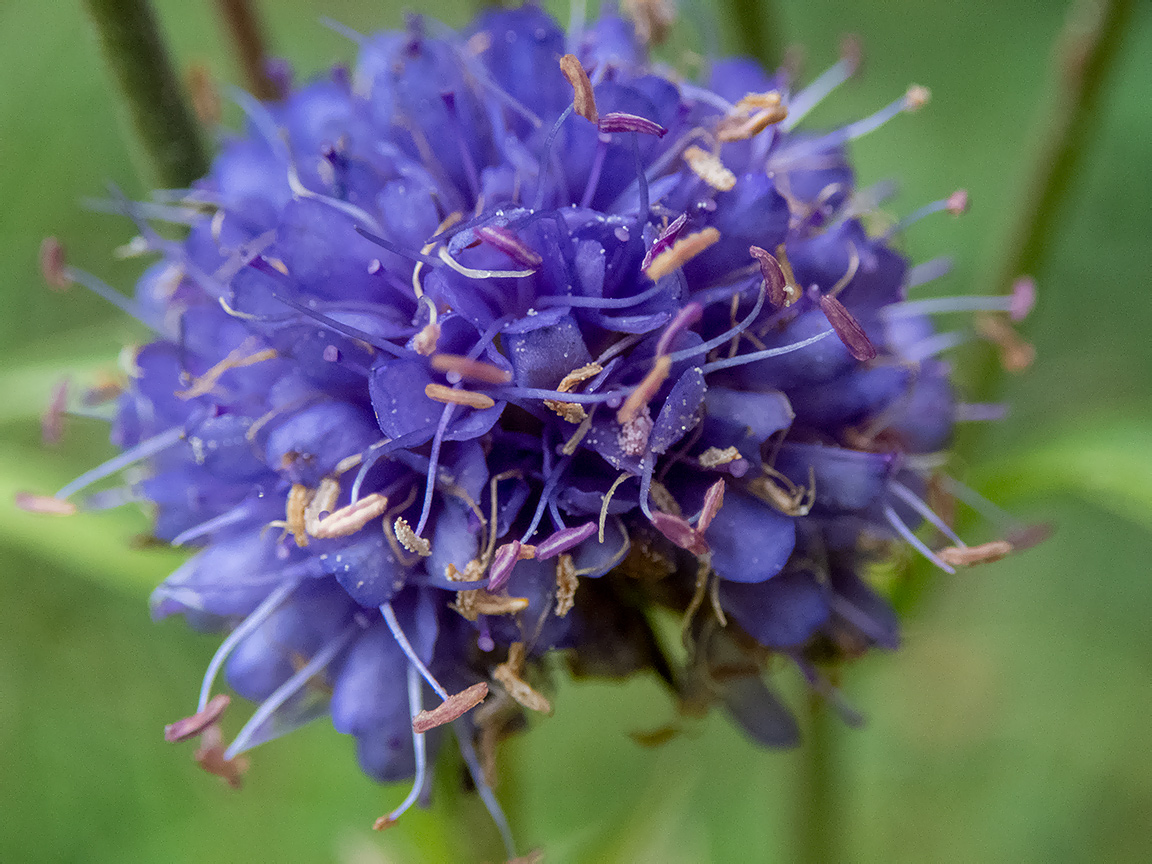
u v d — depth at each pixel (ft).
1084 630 0.46
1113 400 0.45
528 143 0.21
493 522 0.20
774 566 0.20
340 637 0.21
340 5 0.45
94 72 0.42
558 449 0.20
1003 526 0.27
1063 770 0.43
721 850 0.41
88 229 0.44
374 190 0.21
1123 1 0.25
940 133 0.48
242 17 0.25
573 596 0.20
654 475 0.20
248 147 0.22
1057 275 0.47
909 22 0.51
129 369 0.22
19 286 0.43
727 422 0.20
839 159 0.23
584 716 0.43
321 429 0.20
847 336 0.20
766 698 0.22
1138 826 0.42
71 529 0.25
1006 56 0.50
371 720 0.21
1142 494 0.25
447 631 0.21
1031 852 0.42
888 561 0.22
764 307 0.21
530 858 0.21
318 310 0.20
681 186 0.21
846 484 0.21
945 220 0.46
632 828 0.27
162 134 0.23
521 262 0.20
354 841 0.26
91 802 0.41
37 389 0.26
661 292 0.20
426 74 0.22
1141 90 0.45
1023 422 0.45
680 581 0.21
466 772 0.23
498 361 0.20
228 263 0.22
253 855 0.39
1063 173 0.26
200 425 0.21
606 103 0.21
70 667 0.42
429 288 0.20
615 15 0.23
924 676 0.44
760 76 0.22
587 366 0.20
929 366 0.23
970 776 0.43
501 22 0.22
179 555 0.25
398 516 0.20
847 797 0.38
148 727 0.41
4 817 0.41
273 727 0.21
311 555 0.21
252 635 0.21
